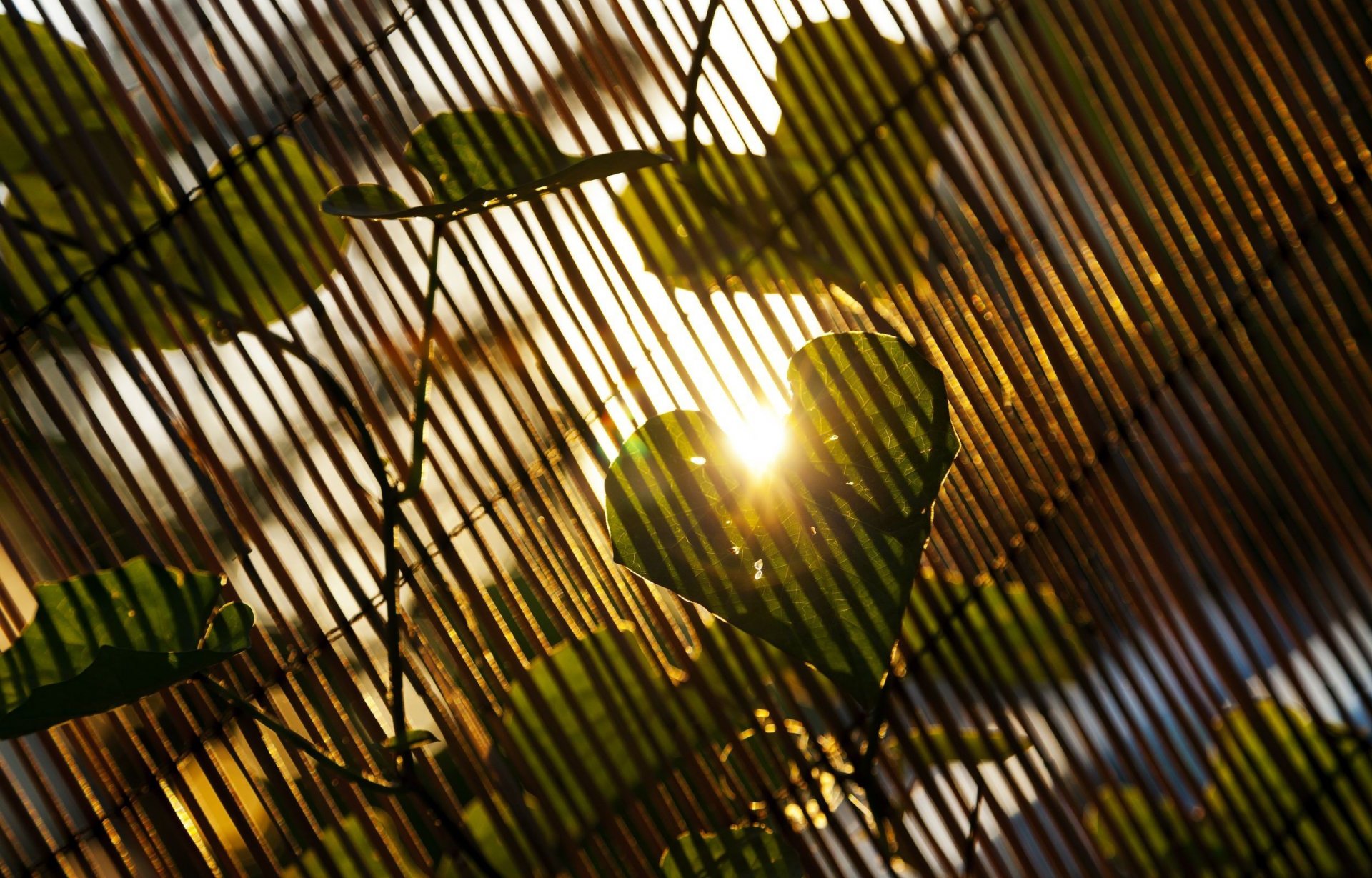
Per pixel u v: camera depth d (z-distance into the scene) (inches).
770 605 36.5
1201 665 38.4
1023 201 38.2
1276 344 38.6
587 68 37.5
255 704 37.5
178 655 35.7
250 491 37.7
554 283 37.5
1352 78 38.6
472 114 37.1
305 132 37.3
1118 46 38.4
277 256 37.3
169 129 37.2
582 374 37.6
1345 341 38.7
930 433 36.7
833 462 36.8
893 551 36.6
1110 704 38.2
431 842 37.9
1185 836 38.2
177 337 37.3
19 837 37.4
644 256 37.6
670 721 37.8
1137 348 38.5
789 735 37.9
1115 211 38.4
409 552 37.5
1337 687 38.5
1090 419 38.4
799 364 36.9
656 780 37.8
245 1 37.2
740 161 37.8
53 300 37.2
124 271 37.2
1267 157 38.6
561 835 37.7
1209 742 38.3
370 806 37.7
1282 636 38.7
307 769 37.6
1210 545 38.5
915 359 36.8
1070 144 38.3
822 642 36.5
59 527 37.3
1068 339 38.3
